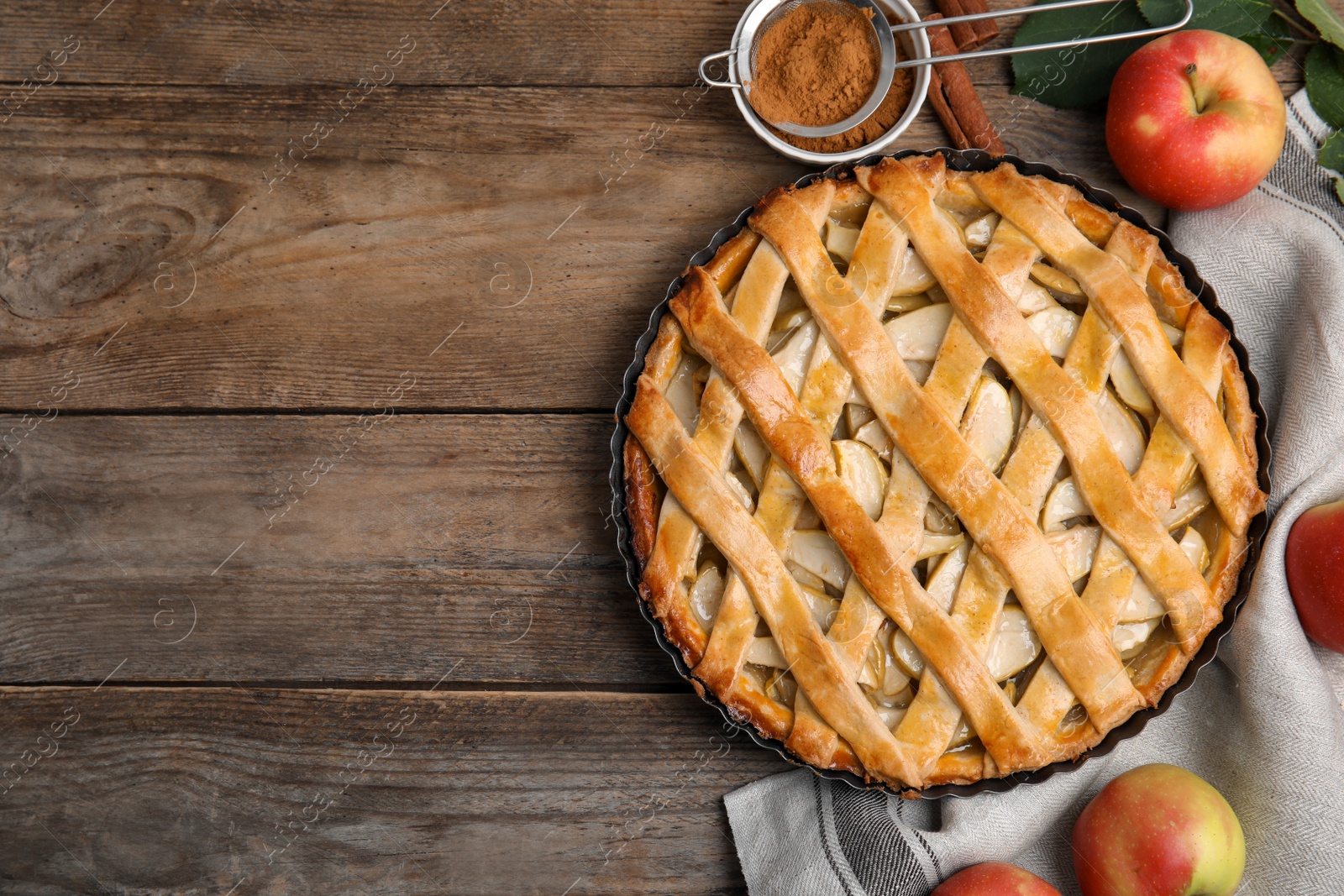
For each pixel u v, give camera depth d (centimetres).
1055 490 95
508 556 103
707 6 103
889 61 98
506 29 104
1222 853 96
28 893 103
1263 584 99
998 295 94
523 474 103
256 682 103
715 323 95
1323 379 99
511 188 104
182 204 104
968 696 93
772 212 96
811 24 98
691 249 103
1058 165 103
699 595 96
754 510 95
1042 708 94
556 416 103
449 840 103
